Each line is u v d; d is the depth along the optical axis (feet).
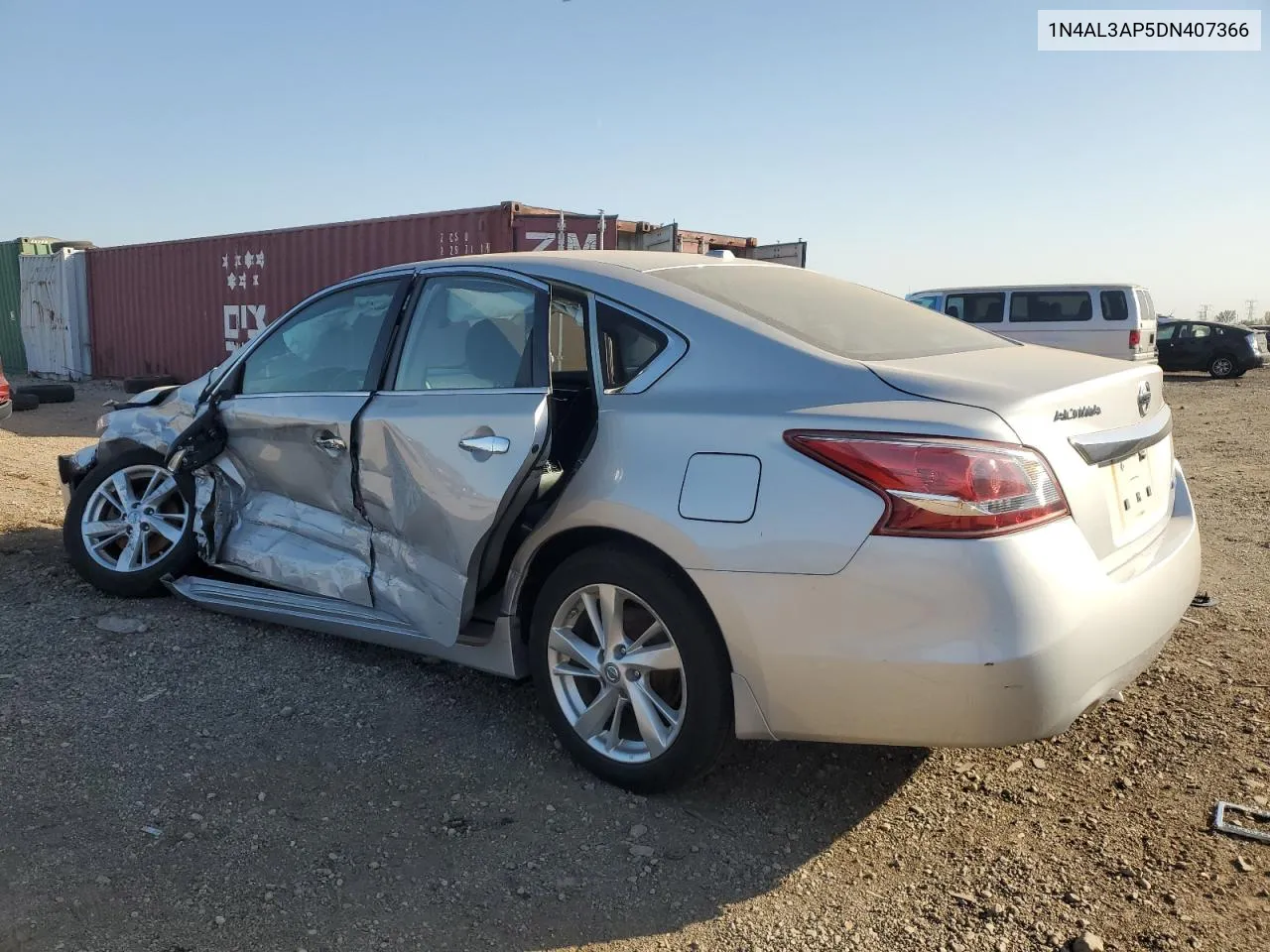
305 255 48.62
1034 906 8.03
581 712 10.12
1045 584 7.77
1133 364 10.15
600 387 9.98
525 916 7.95
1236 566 17.47
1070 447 8.36
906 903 8.13
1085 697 8.06
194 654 13.01
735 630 8.64
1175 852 8.70
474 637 10.94
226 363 14.48
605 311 10.28
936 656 7.78
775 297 10.84
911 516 7.84
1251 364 78.95
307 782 9.90
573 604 10.04
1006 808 9.53
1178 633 13.89
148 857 8.56
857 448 8.09
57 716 11.13
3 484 24.66
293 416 12.59
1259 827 9.02
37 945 7.41
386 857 8.68
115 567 15.05
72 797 9.46
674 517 8.90
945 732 7.98
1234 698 11.65
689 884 8.41
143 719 11.15
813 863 8.71
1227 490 25.95
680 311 9.87
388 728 11.12
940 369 9.00
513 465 9.95
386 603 11.68
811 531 8.21
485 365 11.00
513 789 9.86
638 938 7.73
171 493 15.16
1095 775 10.06
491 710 11.62
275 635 13.79
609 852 8.84
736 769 10.35
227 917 7.81
